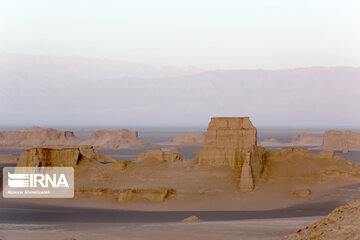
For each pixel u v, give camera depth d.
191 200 89.31
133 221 73.44
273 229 58.38
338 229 32.31
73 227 64.69
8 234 58.91
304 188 90.50
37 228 64.12
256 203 86.31
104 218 76.81
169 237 54.75
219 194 90.81
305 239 32.75
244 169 92.62
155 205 88.44
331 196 86.56
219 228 59.88
